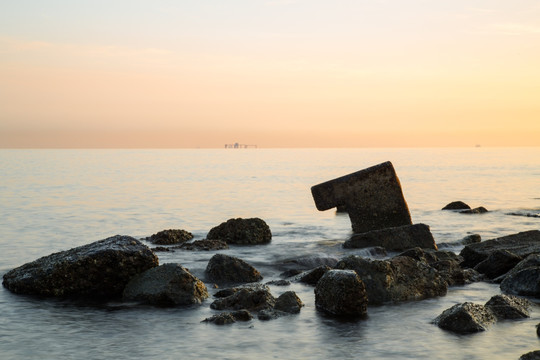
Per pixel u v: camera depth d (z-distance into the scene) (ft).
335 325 33.63
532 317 34.45
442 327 32.89
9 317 35.81
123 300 40.09
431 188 166.50
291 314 35.94
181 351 29.53
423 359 28.04
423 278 41.22
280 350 29.58
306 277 45.37
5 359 28.53
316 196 65.82
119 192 157.17
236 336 31.78
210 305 38.19
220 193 154.30
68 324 34.27
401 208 64.59
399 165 373.61
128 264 41.93
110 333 32.53
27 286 41.83
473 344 29.96
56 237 75.87
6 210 110.32
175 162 486.79
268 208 115.44
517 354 28.48
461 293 41.57
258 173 277.44
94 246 43.75
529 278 40.65
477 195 142.51
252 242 65.92
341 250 59.62
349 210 65.51
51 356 28.96
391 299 39.06
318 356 28.68
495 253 47.11
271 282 44.73
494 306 34.91
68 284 41.45
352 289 35.83
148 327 33.58
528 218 90.33
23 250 64.75
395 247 59.06
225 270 46.39
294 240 68.69
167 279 39.86
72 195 146.30
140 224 91.04
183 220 96.63
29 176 241.96
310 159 585.22
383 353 28.94
